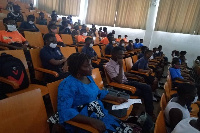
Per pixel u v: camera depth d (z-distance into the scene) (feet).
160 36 25.52
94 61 10.89
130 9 26.61
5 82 5.05
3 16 16.42
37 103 3.41
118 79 7.02
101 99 5.00
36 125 3.38
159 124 3.37
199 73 15.33
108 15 28.66
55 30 13.55
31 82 6.66
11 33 10.14
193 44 23.56
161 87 12.45
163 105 4.50
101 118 4.17
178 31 23.73
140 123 4.89
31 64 7.20
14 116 2.94
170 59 25.38
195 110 6.80
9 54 5.82
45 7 31.99
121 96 5.39
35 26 14.47
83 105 4.08
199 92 6.54
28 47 10.27
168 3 23.68
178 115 4.19
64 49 9.21
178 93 4.58
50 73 6.59
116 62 7.18
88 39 11.61
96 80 6.32
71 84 3.97
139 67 10.04
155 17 25.38
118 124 4.27
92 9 30.01
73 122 3.54
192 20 22.61
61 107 3.64
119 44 17.34
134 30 27.32
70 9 31.45
